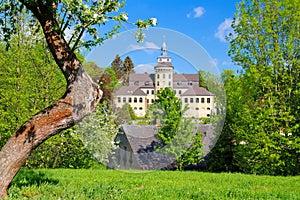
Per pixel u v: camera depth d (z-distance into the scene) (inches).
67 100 182.5
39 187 237.9
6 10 213.5
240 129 501.7
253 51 494.6
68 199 205.3
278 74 482.9
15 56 486.6
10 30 223.6
